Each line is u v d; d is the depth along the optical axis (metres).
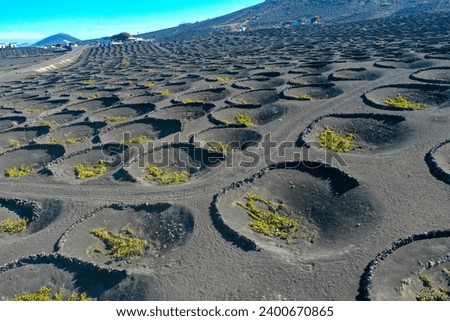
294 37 85.62
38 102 39.91
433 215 14.74
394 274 12.52
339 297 11.91
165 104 33.16
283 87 34.56
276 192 17.89
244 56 59.03
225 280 12.93
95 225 16.78
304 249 14.50
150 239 15.88
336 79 35.38
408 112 24.75
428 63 37.53
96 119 31.22
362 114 25.17
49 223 17.36
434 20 84.62
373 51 48.97
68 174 21.62
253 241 14.39
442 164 18.00
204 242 14.77
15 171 22.77
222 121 26.88
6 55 120.44
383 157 19.36
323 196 17.23
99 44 134.88
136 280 13.32
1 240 16.77
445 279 12.47
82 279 13.91
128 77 50.25
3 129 31.75
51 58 92.62
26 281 14.12
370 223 14.94
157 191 18.67
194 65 55.19
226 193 17.66
